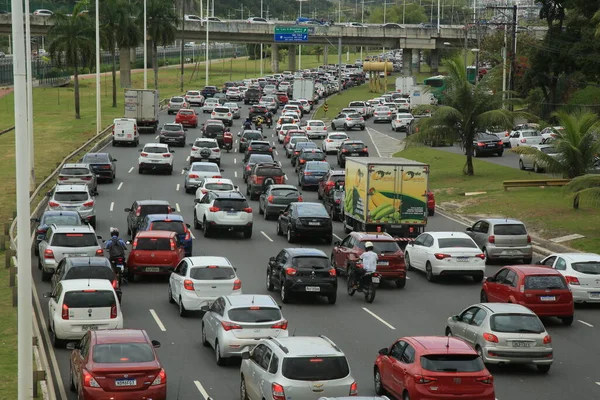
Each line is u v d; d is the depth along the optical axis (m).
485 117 71.50
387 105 132.62
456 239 42.25
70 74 195.88
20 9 21.44
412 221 47.94
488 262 46.25
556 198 61.31
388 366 23.73
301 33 198.75
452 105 72.75
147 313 34.53
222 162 83.06
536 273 33.81
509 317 27.28
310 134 103.06
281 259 37.69
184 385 25.39
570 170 60.50
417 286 41.34
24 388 21.39
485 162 82.38
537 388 26.09
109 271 32.78
